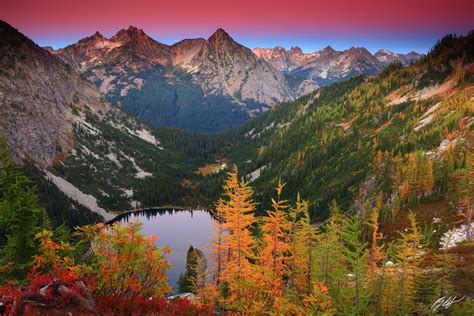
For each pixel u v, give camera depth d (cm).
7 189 1975
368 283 2397
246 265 2200
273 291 1980
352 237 2286
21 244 1980
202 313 1614
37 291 1123
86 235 1527
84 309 1142
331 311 1828
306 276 2583
